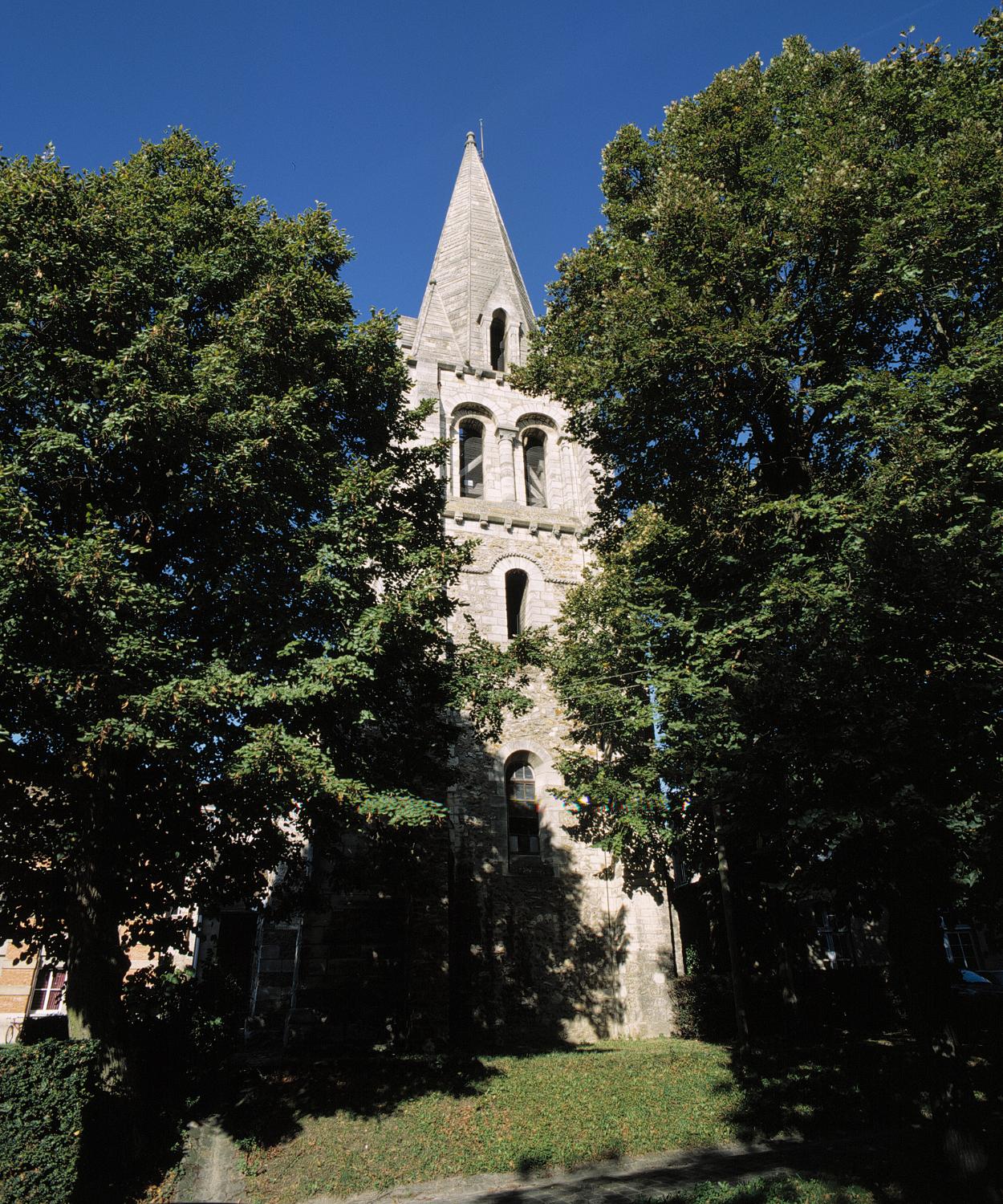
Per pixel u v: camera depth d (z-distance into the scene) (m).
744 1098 13.82
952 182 13.10
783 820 11.01
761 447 15.48
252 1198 10.84
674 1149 12.71
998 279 13.19
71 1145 9.48
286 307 12.94
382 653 11.88
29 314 11.22
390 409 15.65
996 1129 11.62
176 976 14.09
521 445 28.23
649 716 16.06
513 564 25.38
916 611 10.27
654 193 16.44
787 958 18.75
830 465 14.89
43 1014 19.05
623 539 17.91
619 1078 14.47
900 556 10.30
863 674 10.26
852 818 9.46
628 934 21.38
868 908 10.85
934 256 12.55
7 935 12.83
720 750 11.90
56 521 11.82
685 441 14.97
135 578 10.33
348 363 14.20
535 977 20.62
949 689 10.01
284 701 10.58
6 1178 9.05
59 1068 9.70
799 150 14.90
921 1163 10.47
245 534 12.23
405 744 14.10
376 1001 19.30
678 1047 17.67
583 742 18.00
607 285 16.61
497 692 14.48
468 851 21.27
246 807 10.80
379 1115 12.75
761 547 13.92
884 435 12.09
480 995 20.08
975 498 10.73
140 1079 12.67
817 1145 12.38
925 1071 10.56
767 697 10.80
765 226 14.51
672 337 13.69
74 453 11.07
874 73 16.27
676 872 24.44
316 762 10.26
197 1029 14.15
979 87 15.36
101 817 11.47
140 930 13.30
